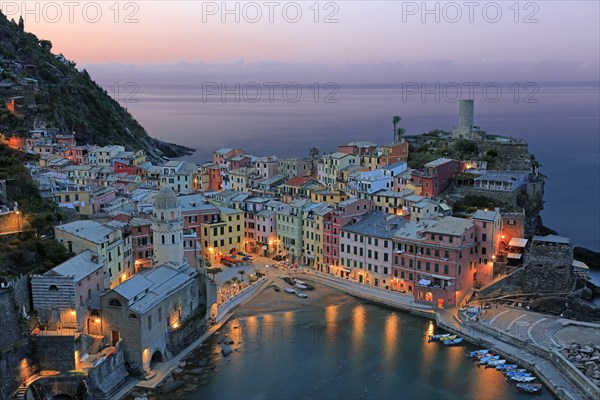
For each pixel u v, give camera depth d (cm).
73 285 11388
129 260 15388
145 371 11731
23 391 10394
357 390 11350
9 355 10338
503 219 16938
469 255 15525
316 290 16862
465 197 19375
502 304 15100
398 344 13350
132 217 16438
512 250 16375
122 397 11031
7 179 15475
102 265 12725
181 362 12456
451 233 15050
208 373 12038
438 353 12912
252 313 15200
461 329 13788
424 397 11062
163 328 12512
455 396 11088
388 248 16338
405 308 15262
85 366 10925
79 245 13488
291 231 19138
